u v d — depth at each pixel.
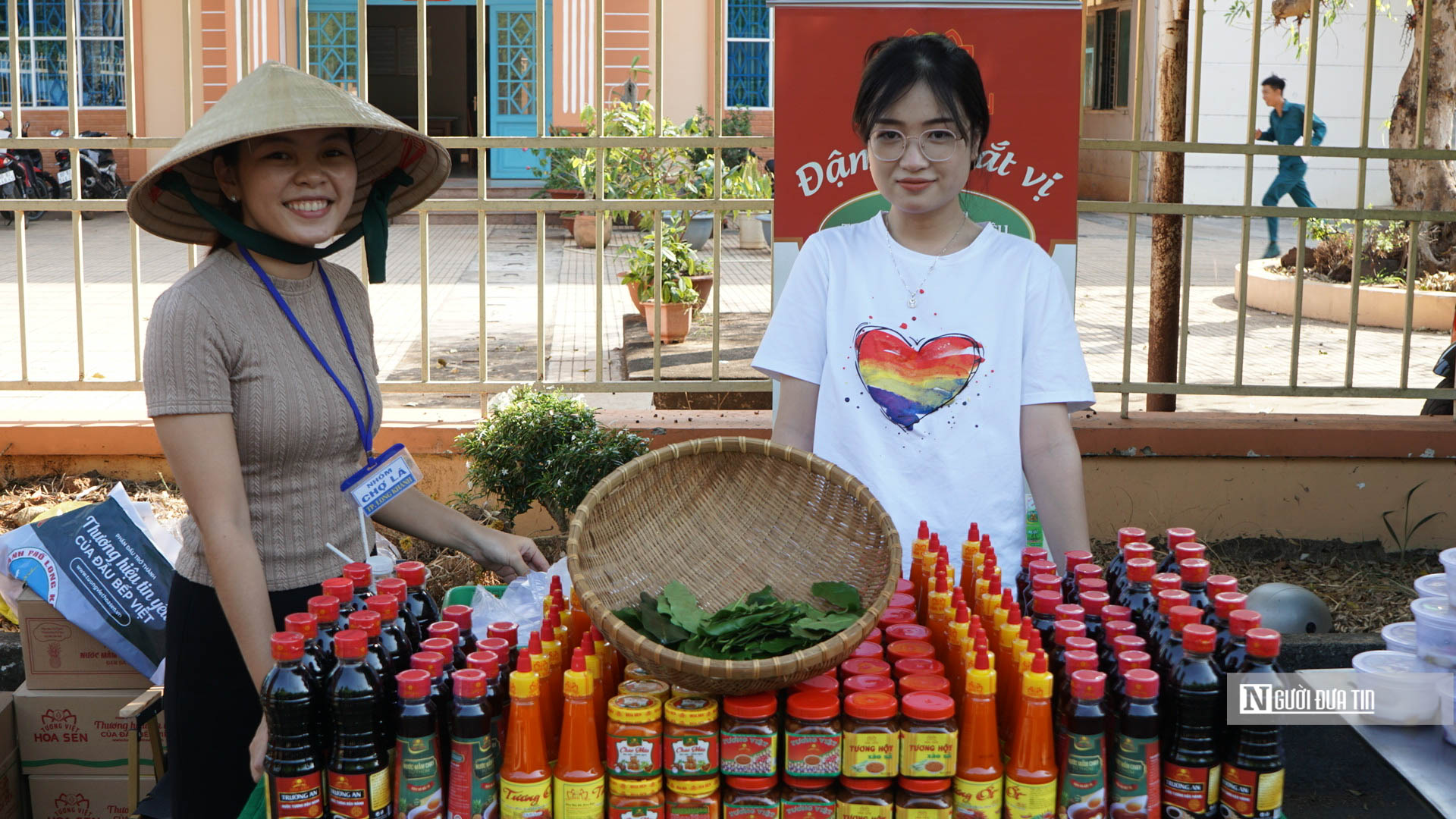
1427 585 2.47
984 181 3.93
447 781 1.83
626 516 2.10
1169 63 5.44
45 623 3.36
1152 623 2.00
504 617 2.51
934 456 2.58
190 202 2.32
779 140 3.91
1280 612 4.21
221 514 2.23
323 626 1.92
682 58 15.27
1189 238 5.01
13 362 7.15
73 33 4.90
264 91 2.27
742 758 1.78
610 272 11.77
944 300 2.59
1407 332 5.14
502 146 4.88
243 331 2.29
